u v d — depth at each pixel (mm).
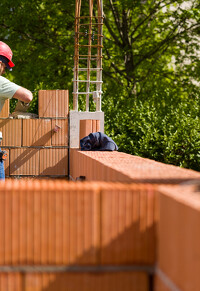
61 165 10648
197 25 24453
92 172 5781
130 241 2705
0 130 10586
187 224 2217
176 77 25984
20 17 22859
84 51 22922
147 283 2713
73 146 10648
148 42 25156
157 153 14352
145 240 2711
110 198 2701
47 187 2729
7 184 2906
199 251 2078
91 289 2688
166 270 2506
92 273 2689
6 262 2668
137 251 2707
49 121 10641
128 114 14961
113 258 2697
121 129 14742
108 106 15109
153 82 24891
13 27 23344
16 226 2674
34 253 2676
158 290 2627
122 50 23844
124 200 2711
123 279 2699
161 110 16406
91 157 6016
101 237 2693
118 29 24797
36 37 24188
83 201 2691
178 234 2330
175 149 14180
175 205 2383
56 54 23109
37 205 2682
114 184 2953
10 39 23453
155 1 24438
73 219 2686
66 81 23641
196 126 14312
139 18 25500
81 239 2686
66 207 2686
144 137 14344
